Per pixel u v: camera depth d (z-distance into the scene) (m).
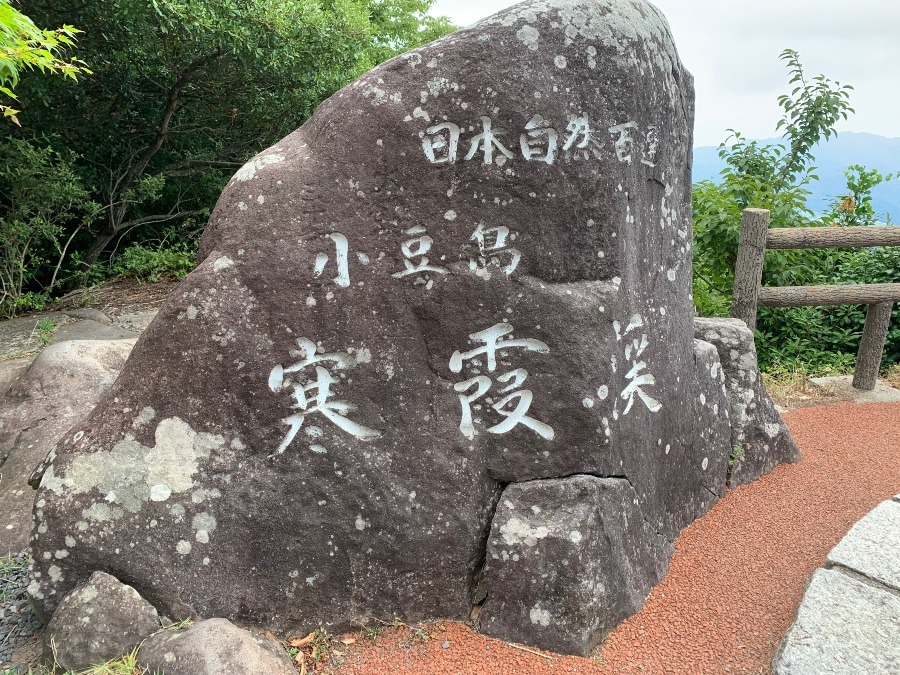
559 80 1.98
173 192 7.72
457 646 2.09
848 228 4.14
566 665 2.01
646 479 2.39
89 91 6.44
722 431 2.96
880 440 3.58
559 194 2.03
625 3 2.11
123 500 2.08
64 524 2.06
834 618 1.96
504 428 2.13
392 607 2.14
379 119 2.00
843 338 5.18
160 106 7.00
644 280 2.37
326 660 2.06
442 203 2.03
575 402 2.10
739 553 2.53
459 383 2.11
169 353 2.10
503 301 2.06
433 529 2.11
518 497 2.13
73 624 1.95
